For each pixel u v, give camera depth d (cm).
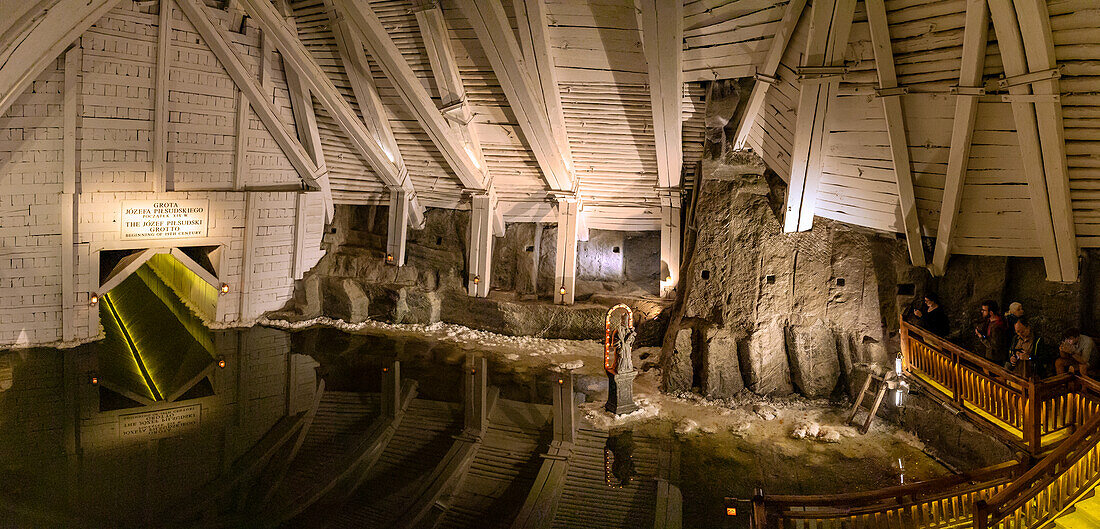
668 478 1016
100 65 1368
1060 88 832
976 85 888
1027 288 1102
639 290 1730
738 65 1170
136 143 1476
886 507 792
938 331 1129
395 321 1770
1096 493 781
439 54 1293
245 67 1491
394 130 1566
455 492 976
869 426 1171
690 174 1538
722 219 1373
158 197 1545
